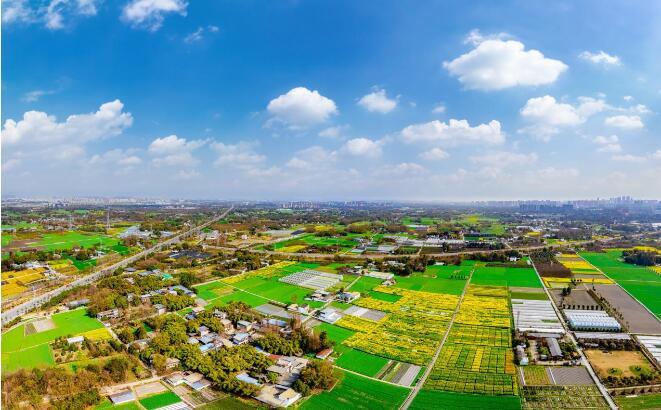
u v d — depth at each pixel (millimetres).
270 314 150875
